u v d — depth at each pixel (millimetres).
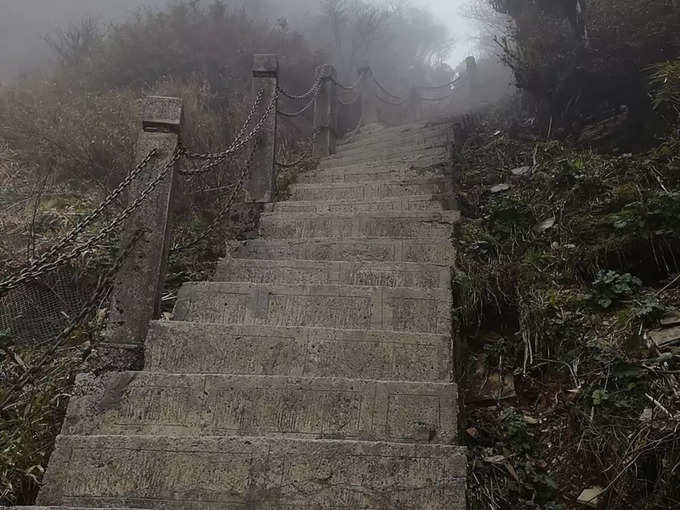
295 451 2553
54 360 3559
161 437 2615
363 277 4184
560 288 3732
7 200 5973
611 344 3158
